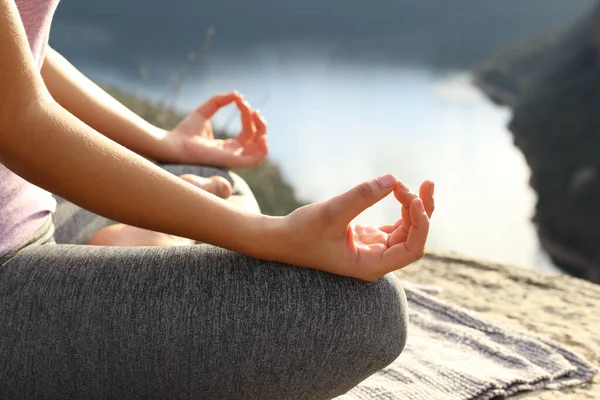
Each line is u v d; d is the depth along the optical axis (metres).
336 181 32.84
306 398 0.88
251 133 1.53
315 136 45.28
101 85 5.04
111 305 0.81
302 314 0.82
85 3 80.62
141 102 4.50
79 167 0.79
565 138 34.62
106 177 0.80
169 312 0.81
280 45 99.00
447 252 2.03
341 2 114.44
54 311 0.81
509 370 1.31
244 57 83.25
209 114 1.52
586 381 1.32
